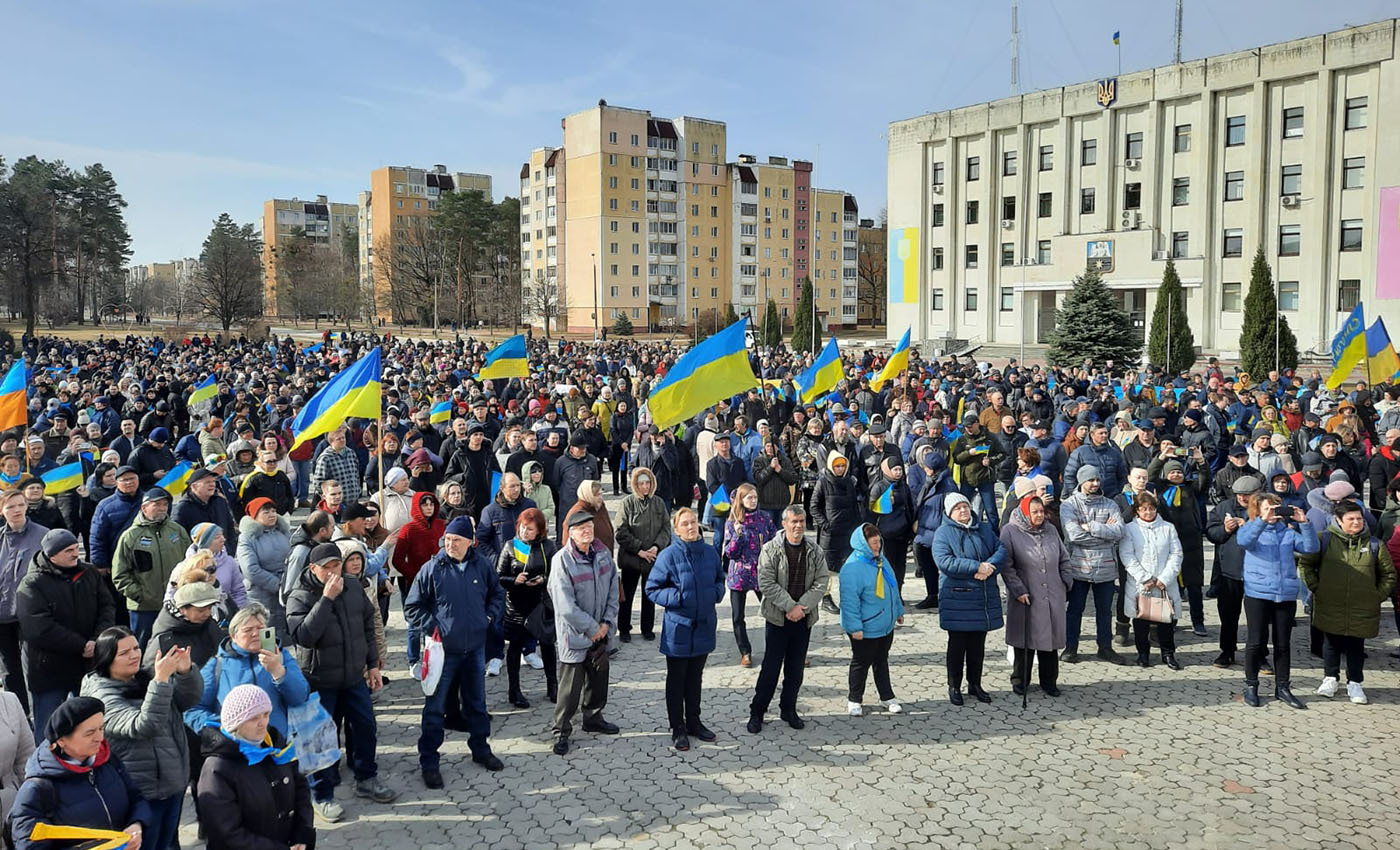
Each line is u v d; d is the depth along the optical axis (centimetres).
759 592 782
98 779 473
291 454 1576
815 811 646
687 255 9881
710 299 10106
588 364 3356
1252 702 829
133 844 454
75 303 9950
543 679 923
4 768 516
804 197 10656
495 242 10706
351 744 705
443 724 752
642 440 1398
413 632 726
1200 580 1015
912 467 1184
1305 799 655
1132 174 5531
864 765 718
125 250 8738
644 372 3047
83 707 459
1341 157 4788
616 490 1825
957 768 711
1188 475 1102
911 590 1216
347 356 3556
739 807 653
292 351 4322
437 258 10206
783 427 1691
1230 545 899
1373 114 4650
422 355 3941
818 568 785
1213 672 919
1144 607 914
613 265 9475
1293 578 816
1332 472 1093
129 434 1411
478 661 720
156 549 797
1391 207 4591
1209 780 686
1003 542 848
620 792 678
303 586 662
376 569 801
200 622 602
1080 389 2358
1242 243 5144
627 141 9450
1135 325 4481
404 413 1720
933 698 858
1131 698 852
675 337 8969
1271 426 1508
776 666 781
